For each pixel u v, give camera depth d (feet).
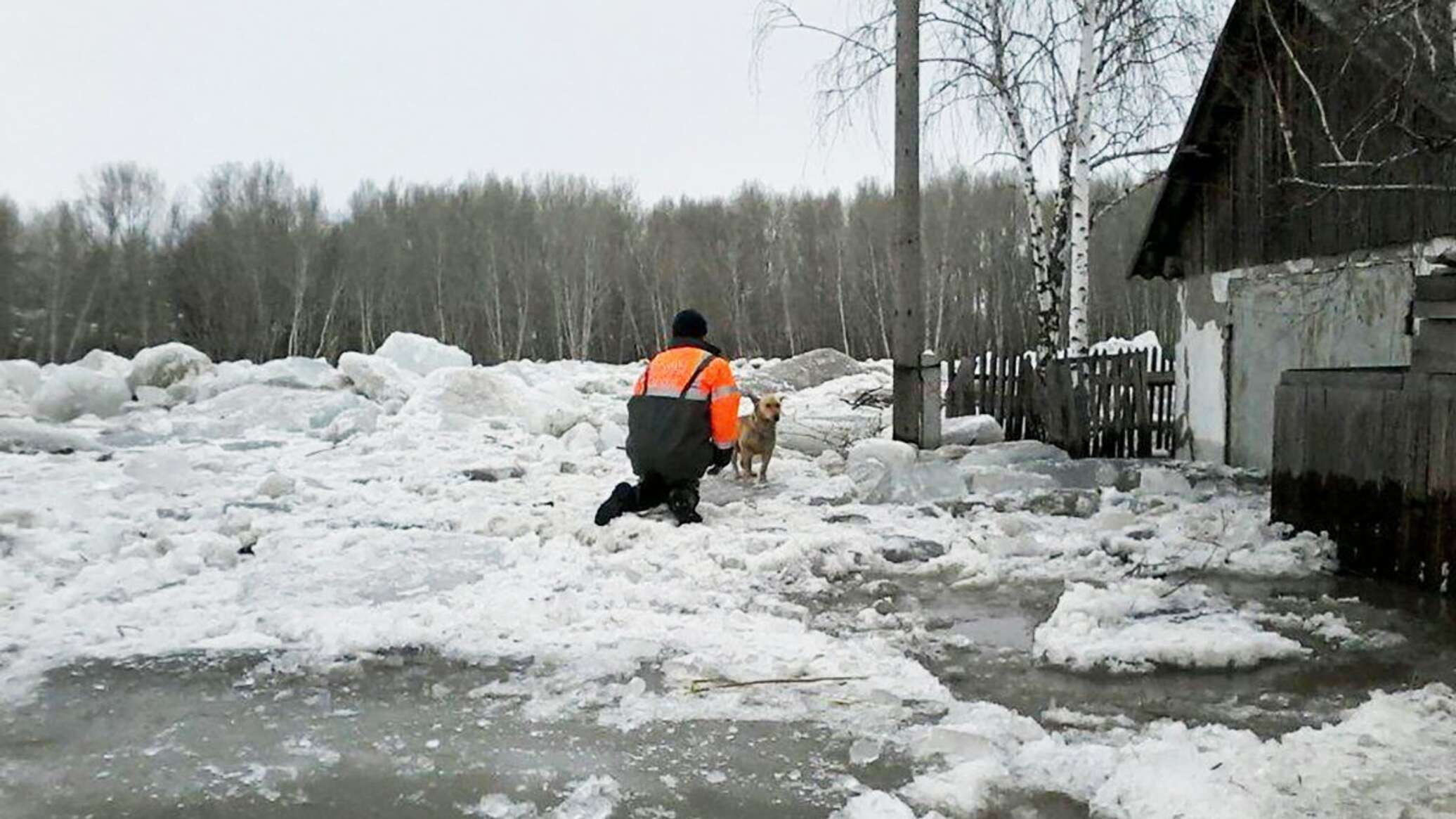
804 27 43.86
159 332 181.98
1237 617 15.46
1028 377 40.78
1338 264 29.37
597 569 18.72
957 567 19.12
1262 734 11.22
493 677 13.07
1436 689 12.10
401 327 189.16
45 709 11.91
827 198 190.49
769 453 29.01
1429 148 22.56
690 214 195.62
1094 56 45.50
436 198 208.95
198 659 13.64
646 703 12.11
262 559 19.44
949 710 11.89
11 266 169.17
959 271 154.71
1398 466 17.62
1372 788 9.58
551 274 184.96
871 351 167.02
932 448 36.19
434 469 32.22
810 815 9.40
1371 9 24.44
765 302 182.09
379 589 17.34
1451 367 16.75
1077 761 10.26
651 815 9.39
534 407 47.01
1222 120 34.30
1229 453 34.73
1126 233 142.61
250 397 49.39
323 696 12.36
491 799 9.65
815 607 16.66
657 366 23.44
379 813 9.45
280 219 190.70
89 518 23.06
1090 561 19.40
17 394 51.19
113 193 187.32
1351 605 16.25
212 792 9.84
